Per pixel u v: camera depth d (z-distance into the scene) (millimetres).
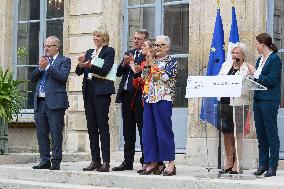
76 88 12180
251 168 9359
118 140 11664
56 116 9336
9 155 10781
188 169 9602
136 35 9266
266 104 8484
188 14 11164
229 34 10211
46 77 9398
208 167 8328
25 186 8930
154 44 8617
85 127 12023
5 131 11031
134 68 8734
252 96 8594
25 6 13570
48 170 9227
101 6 12031
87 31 12219
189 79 7836
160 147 8453
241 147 7949
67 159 11344
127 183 8305
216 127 8203
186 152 10586
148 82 8602
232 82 7574
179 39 11258
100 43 9195
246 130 7980
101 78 9109
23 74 13422
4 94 10938
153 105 8531
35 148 12898
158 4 11492
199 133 10422
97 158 9258
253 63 10148
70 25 12461
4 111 10828
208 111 8406
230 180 7672
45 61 9242
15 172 9625
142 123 9125
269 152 8586
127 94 9273
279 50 10211
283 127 10062
